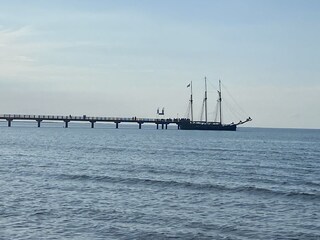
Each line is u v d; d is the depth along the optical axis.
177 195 36.66
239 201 34.56
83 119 195.12
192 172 52.75
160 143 114.38
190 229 25.94
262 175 51.16
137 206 31.78
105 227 26.02
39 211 29.50
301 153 87.94
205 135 176.38
